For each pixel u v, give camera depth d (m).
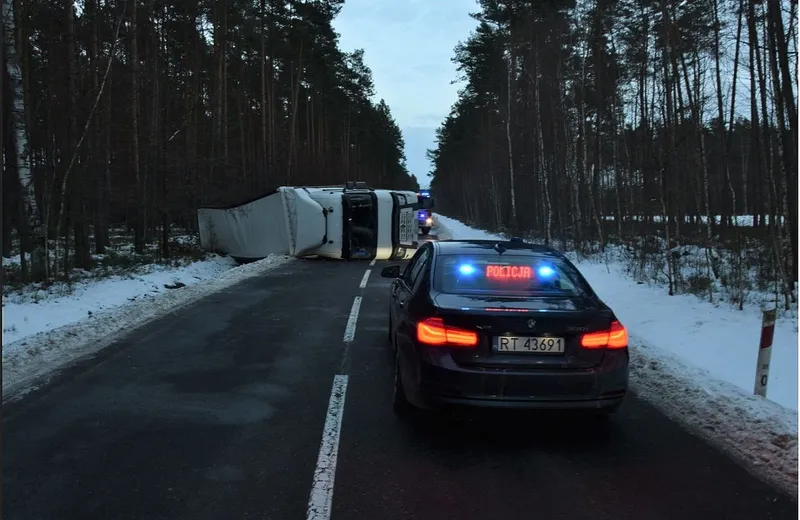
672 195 23.02
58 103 15.98
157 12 24.97
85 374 6.37
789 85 10.90
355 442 4.58
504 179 47.25
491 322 4.34
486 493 3.78
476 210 61.03
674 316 9.83
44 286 13.00
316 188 20.97
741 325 8.56
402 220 20.75
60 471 4.02
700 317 9.36
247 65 39.53
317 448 4.45
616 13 24.56
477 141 53.09
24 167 13.48
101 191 19.50
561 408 4.32
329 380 6.20
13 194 17.25
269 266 17.91
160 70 27.50
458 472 4.08
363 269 17.48
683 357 7.60
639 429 4.93
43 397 5.59
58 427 4.82
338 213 19.77
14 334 8.66
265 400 5.55
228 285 13.77
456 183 86.38
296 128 50.78
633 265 16.31
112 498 3.65
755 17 13.19
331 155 64.94
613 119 27.98
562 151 29.80
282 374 6.42
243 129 39.53
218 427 4.86
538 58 27.56
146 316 9.77
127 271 16.64
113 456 4.27
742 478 4.01
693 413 5.28
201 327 8.94
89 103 16.59
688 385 5.88
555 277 5.16
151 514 3.47
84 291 12.70
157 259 20.02
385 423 4.98
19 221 14.55
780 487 3.87
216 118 31.59
